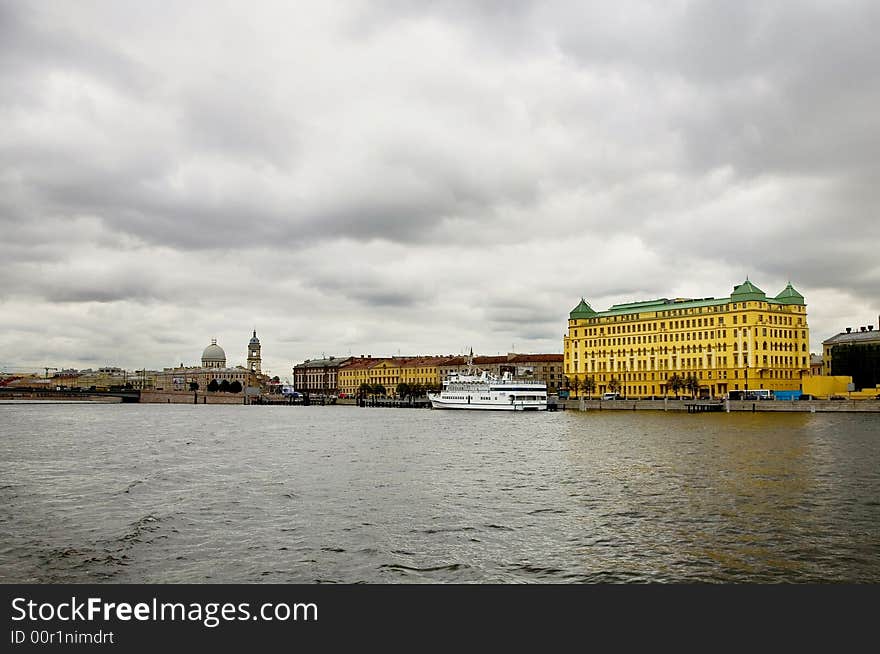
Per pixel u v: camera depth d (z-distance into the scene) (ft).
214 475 261.85
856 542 155.02
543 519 179.73
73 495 218.79
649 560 144.25
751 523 172.45
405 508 194.39
